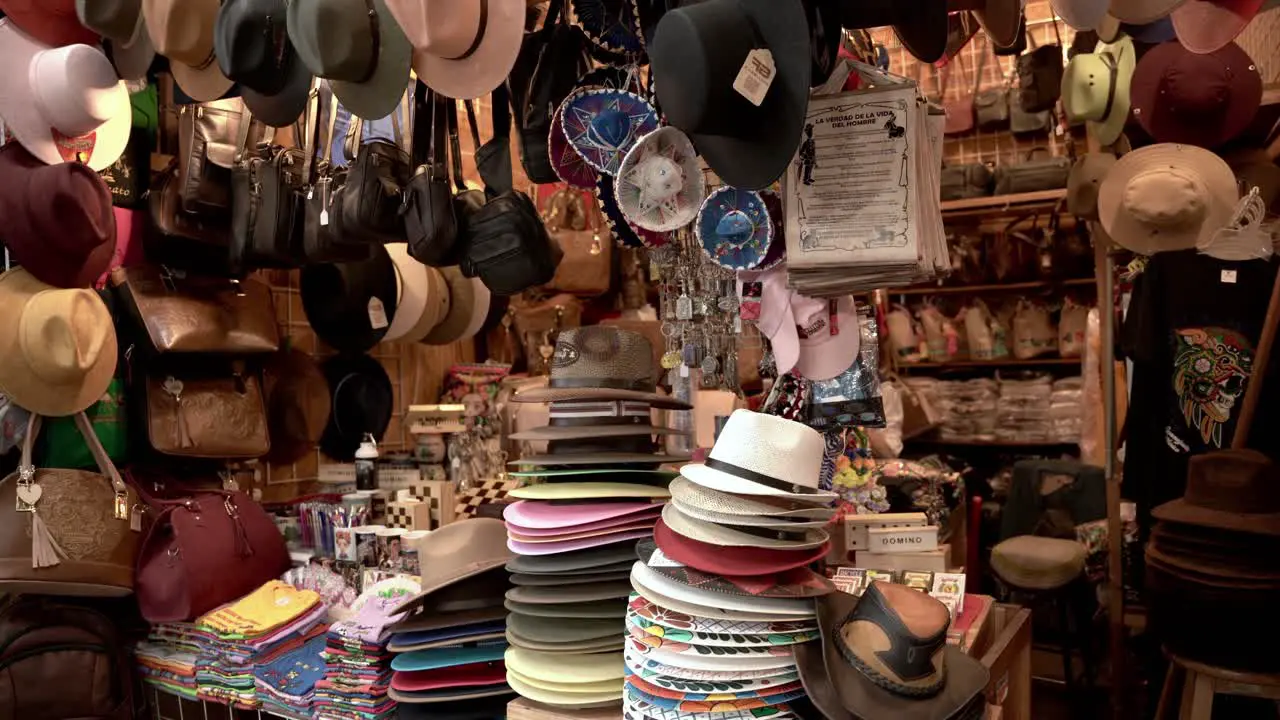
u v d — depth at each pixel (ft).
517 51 6.61
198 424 10.13
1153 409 10.80
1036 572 11.71
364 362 12.03
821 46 5.84
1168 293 10.64
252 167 9.57
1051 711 12.66
